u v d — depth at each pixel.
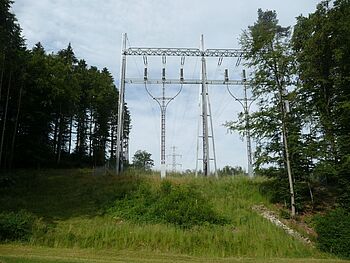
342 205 26.95
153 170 40.94
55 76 49.00
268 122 28.91
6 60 40.06
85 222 25.45
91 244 21.98
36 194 32.31
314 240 23.55
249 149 36.78
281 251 22.05
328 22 30.12
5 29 36.22
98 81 63.91
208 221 25.48
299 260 20.23
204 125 38.34
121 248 21.73
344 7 30.33
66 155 58.28
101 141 64.38
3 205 28.44
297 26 32.97
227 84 39.78
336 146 28.64
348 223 22.62
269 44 29.20
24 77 43.94
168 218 25.78
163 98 39.75
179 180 33.78
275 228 24.52
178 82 39.84
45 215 26.95
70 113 53.91
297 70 29.94
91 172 41.62
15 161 46.72
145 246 22.02
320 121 29.69
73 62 63.94
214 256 21.09
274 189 29.95
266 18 43.66
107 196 30.56
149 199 29.05
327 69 31.33
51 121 51.47
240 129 29.50
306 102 31.42
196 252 21.67
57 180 36.75
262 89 29.27
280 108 29.02
